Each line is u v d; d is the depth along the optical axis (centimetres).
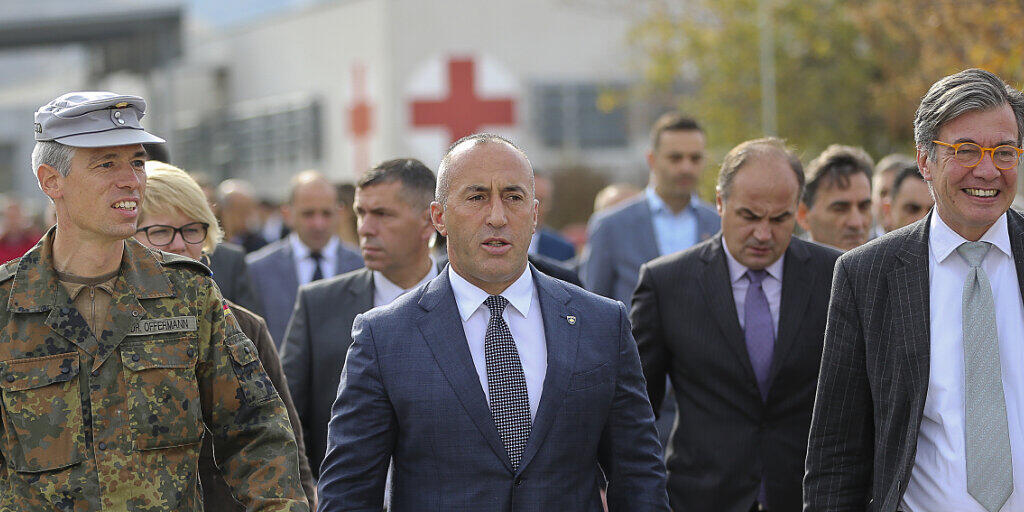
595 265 1270
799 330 833
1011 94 605
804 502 670
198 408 572
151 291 569
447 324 613
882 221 1105
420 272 903
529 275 628
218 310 587
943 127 607
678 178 1261
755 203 823
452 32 5684
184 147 7306
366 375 610
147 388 559
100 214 553
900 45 3466
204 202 773
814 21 3950
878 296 639
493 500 593
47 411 545
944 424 611
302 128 6194
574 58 5897
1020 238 620
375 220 883
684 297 861
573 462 604
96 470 547
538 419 598
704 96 4244
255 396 589
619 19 5912
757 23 4056
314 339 897
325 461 615
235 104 6831
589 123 5906
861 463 658
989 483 597
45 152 557
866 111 3966
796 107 3975
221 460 598
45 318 551
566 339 613
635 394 629
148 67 6419
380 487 609
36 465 543
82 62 8444
